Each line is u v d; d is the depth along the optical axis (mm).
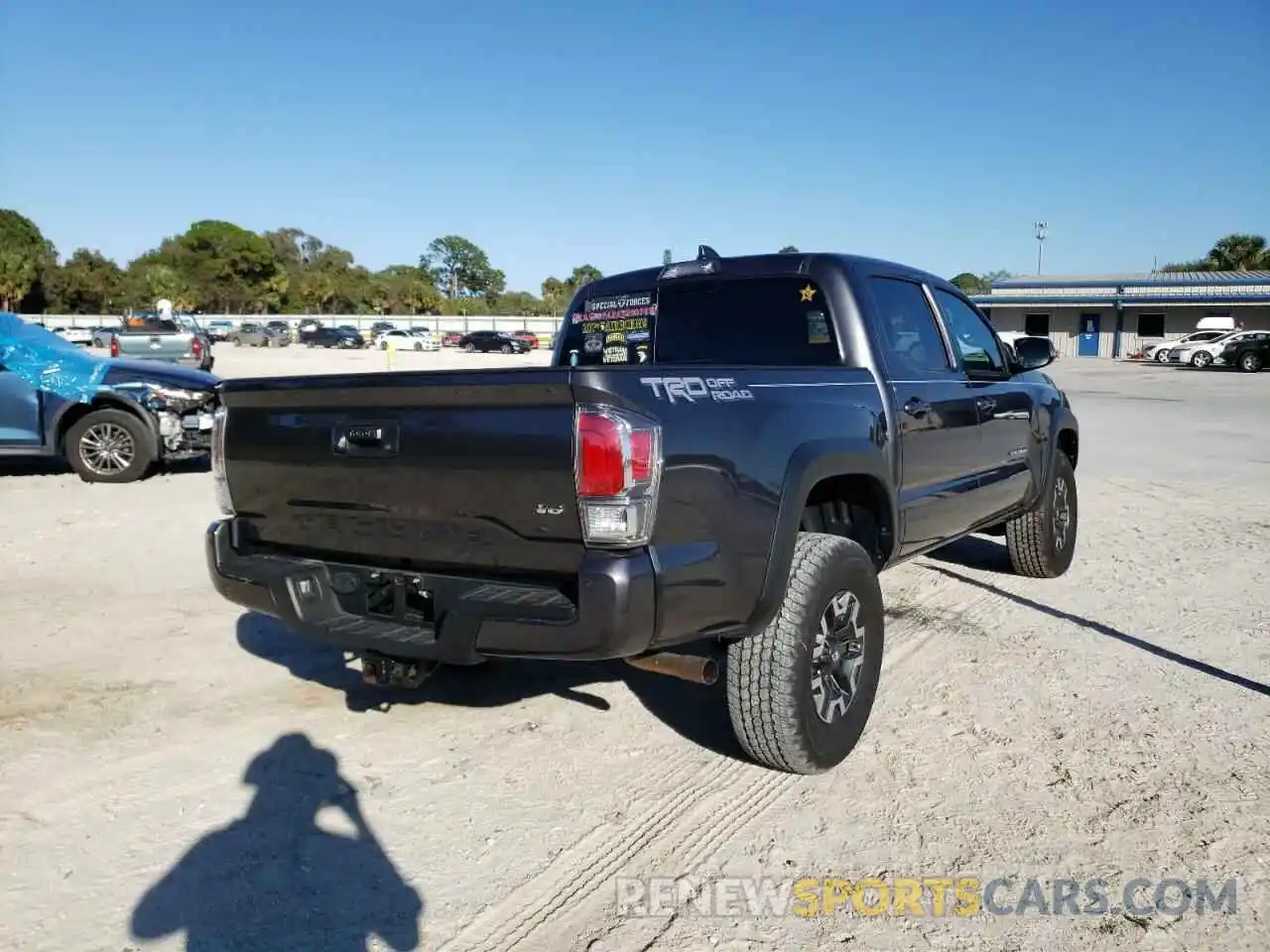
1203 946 2703
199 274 107438
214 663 4922
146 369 10055
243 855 3180
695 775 3744
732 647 3523
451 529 3223
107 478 9922
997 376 5477
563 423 2912
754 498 3283
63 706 4359
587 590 2865
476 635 3061
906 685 4645
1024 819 3389
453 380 3072
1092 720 4207
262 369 29984
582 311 5254
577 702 4477
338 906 2908
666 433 2998
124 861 3141
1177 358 39438
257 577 3643
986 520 5555
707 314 4738
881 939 2752
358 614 3506
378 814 3445
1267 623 5543
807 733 3549
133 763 3826
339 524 3535
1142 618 5676
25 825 3352
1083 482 10898
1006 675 4750
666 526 3002
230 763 3838
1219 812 3412
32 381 9711
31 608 5793
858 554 3768
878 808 3480
